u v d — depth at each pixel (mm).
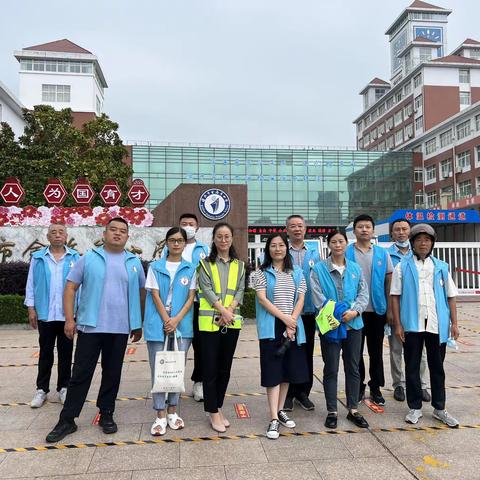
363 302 3684
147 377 4973
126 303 3613
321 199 39375
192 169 37688
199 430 3510
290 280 3645
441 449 3141
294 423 3607
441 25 58656
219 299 3475
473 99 44094
